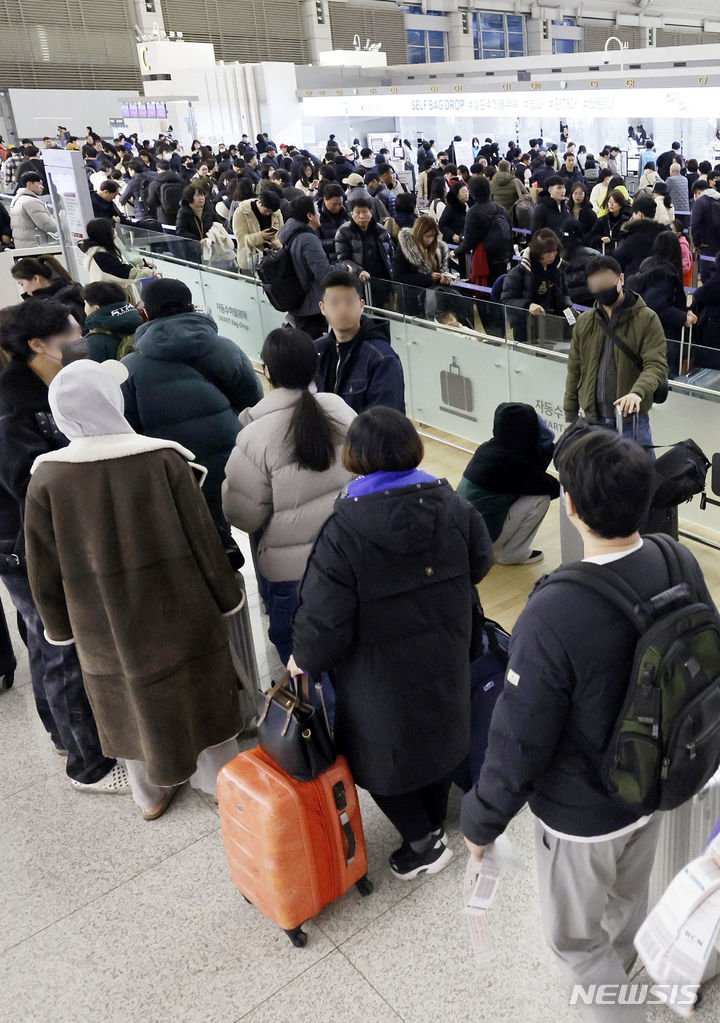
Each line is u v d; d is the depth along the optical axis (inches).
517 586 141.7
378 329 119.5
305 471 95.0
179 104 912.3
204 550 88.3
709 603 56.7
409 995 75.8
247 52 1055.0
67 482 81.3
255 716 110.8
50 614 88.6
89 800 104.9
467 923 82.6
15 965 82.4
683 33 1425.9
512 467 133.4
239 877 83.0
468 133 689.6
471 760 91.0
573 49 1272.1
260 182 444.8
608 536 52.9
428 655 76.7
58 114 954.7
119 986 79.4
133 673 87.0
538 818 61.6
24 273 165.3
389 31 1125.7
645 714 52.2
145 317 135.9
